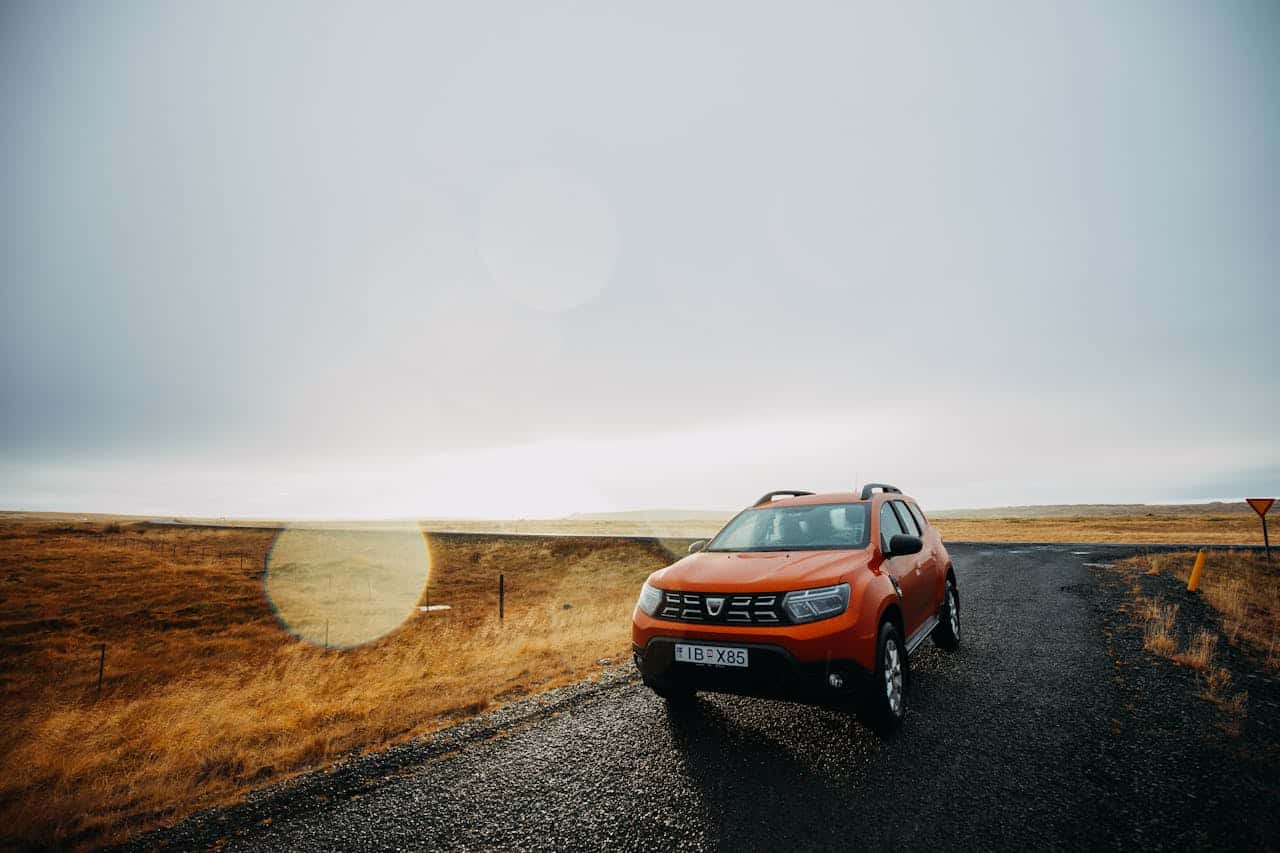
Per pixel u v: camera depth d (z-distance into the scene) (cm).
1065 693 512
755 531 571
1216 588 1071
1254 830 291
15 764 494
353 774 403
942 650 683
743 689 412
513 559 3431
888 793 339
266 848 314
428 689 638
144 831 341
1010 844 285
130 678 1175
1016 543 2677
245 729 536
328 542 4628
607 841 301
